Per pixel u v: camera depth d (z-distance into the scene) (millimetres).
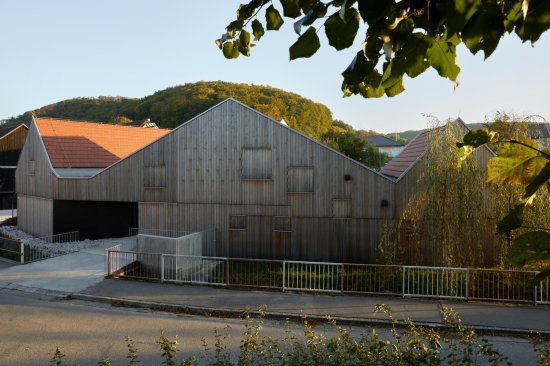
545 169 1528
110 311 10875
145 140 28016
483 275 11047
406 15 1368
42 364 7699
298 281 12508
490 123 14305
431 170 12930
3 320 10117
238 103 17672
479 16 1186
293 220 17047
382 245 15297
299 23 1369
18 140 39281
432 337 4570
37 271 14820
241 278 13219
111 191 19594
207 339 8781
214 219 18016
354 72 1519
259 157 17422
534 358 7867
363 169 16250
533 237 1452
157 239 14383
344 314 10164
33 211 23422
